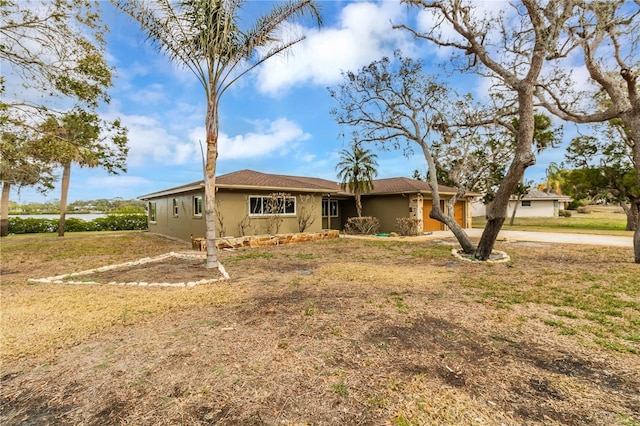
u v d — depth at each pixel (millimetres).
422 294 5426
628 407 2316
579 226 23125
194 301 5086
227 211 13219
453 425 2141
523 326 3928
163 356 3197
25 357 3230
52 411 2379
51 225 21531
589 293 5414
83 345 3494
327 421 2207
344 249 11695
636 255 8312
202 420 2240
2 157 6906
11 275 7734
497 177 20672
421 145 10836
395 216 19062
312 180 22812
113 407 2404
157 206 19406
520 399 2432
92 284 6438
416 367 2932
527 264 8344
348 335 3670
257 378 2762
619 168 18141
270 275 7129
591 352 3209
